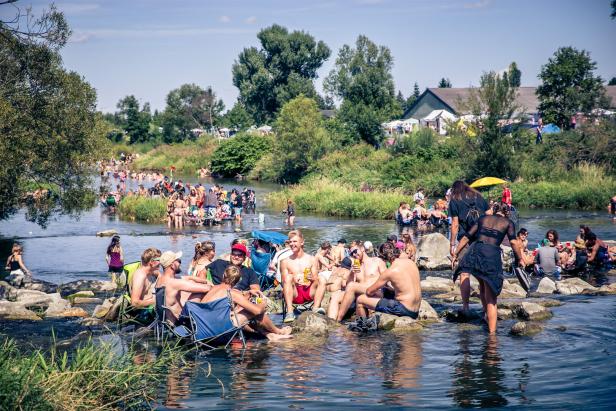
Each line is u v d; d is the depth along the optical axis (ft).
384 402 23.95
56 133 74.18
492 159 142.41
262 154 233.76
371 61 256.52
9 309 40.45
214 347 32.53
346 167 185.16
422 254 64.54
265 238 46.39
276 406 23.73
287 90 373.81
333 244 79.66
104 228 102.73
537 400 23.76
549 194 124.57
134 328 36.99
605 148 145.18
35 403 21.47
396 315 36.47
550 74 193.57
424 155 168.96
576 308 39.40
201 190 118.62
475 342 32.24
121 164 313.32
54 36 73.77
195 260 43.37
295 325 36.14
